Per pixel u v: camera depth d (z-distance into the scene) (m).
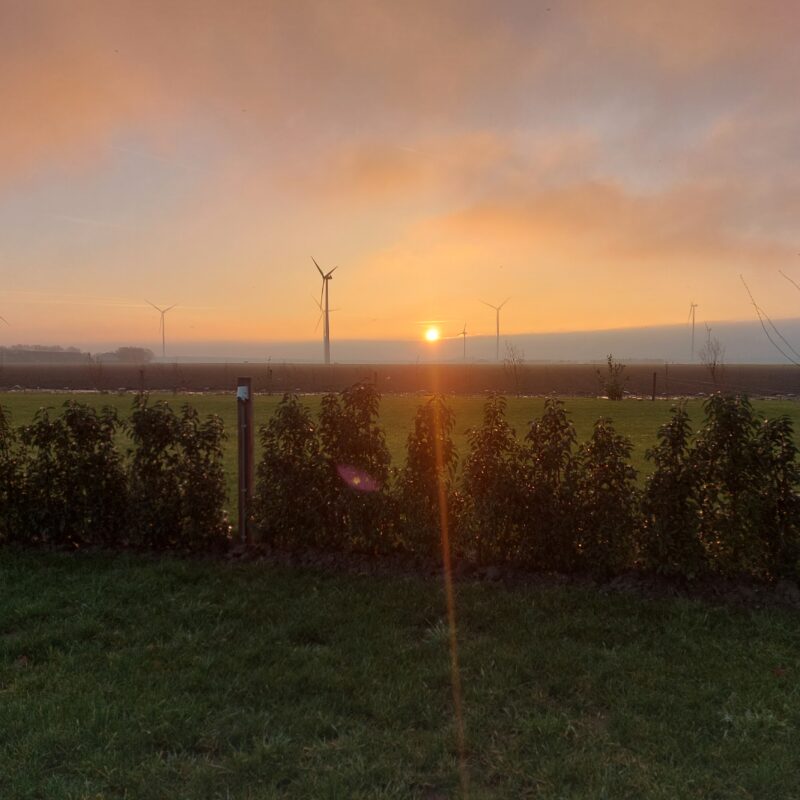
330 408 6.13
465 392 41.91
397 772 2.99
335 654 4.20
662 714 3.48
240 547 6.37
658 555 5.23
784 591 5.05
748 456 5.10
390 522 5.98
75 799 2.80
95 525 6.57
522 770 3.01
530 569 5.67
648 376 68.69
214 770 3.01
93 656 4.21
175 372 56.84
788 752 3.13
